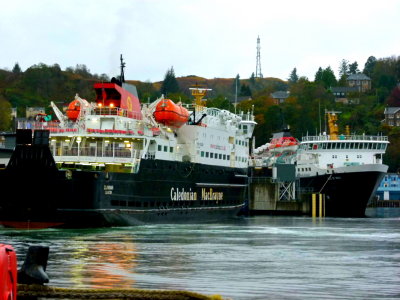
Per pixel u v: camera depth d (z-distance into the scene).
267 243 68.38
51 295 31.72
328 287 40.22
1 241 64.62
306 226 100.38
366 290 39.25
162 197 93.00
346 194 140.12
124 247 61.06
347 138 152.25
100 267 47.25
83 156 88.25
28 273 31.97
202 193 104.94
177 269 47.22
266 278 43.50
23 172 78.00
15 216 79.44
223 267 48.69
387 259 54.75
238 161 120.75
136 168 87.38
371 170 136.38
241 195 121.38
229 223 107.81
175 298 31.77
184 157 103.69
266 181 148.75
